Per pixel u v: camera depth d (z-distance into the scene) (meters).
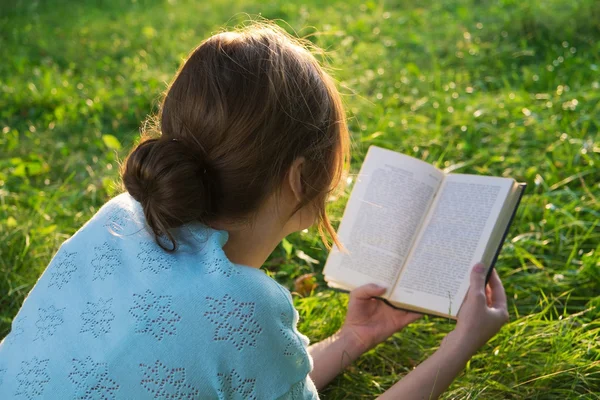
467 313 1.81
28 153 3.93
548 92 3.92
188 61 1.35
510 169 3.20
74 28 6.31
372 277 2.04
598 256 2.55
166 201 1.27
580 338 2.16
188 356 1.30
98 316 1.35
